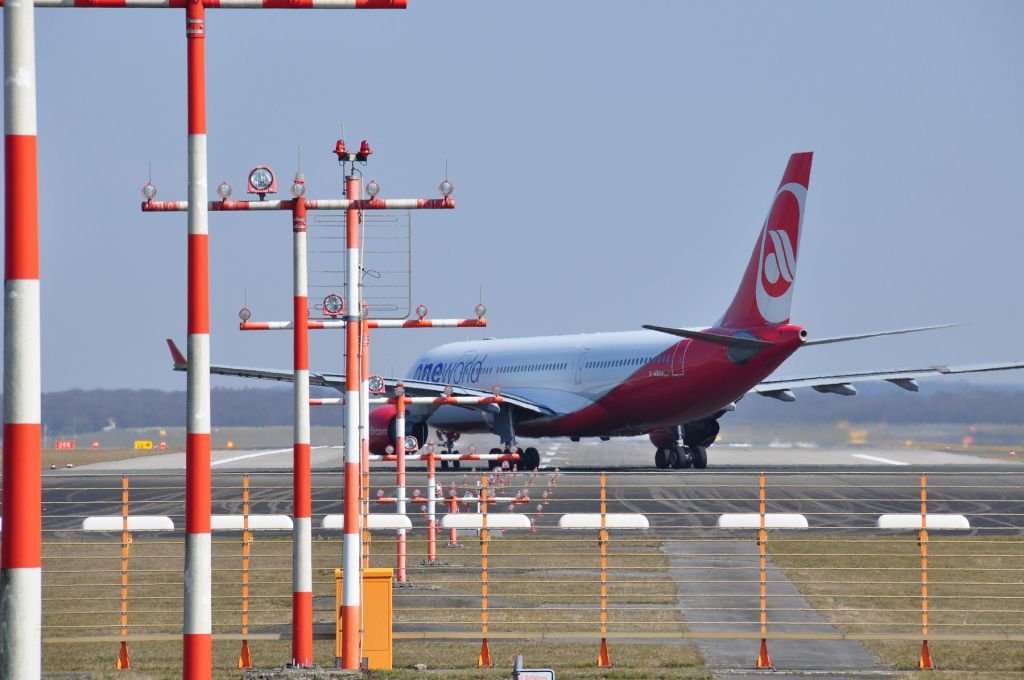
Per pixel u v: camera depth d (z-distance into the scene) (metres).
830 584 101.31
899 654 75.69
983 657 74.94
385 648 71.69
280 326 76.25
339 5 50.72
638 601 94.12
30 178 39.72
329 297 75.69
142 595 99.38
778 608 89.94
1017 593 97.12
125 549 81.75
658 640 80.50
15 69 39.59
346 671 68.94
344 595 70.38
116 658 76.94
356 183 71.25
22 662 38.72
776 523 79.81
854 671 70.62
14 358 39.25
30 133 39.78
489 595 95.81
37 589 39.09
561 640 80.19
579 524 78.25
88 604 95.25
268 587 103.69
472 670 70.75
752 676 69.38
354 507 70.75
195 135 51.28
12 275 39.44
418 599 95.12
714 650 77.00
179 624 86.94
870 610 89.94
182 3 50.94
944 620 86.25
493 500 105.75
